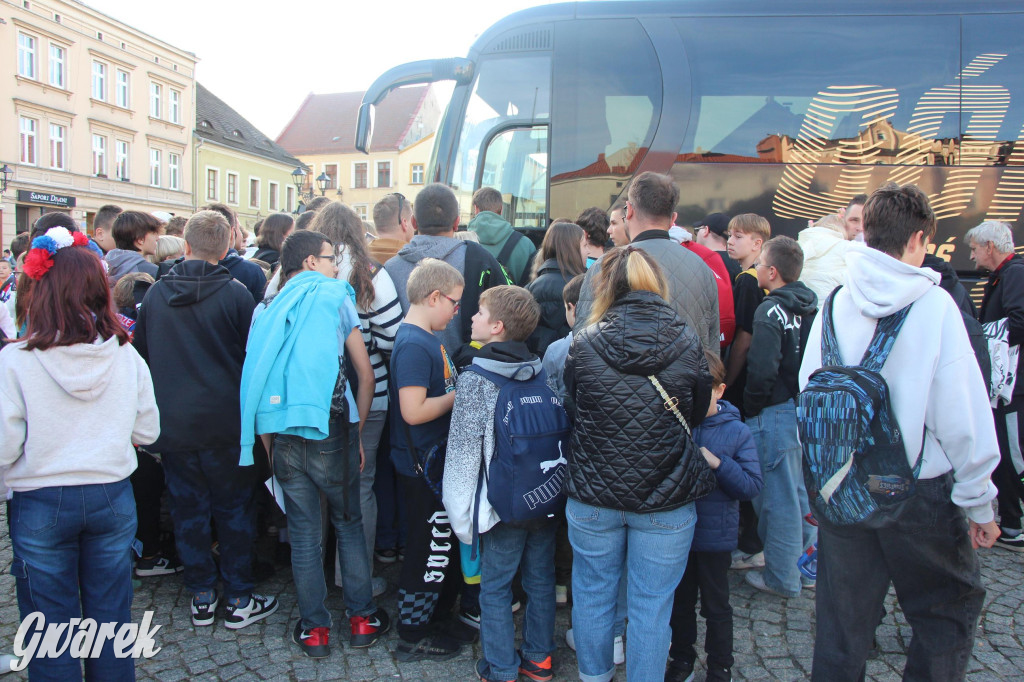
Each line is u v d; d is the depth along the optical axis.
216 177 41.38
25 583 2.25
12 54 28.89
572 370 2.35
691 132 5.41
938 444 2.01
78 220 32.16
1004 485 4.06
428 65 5.99
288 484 2.85
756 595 3.52
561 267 3.68
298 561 2.89
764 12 5.46
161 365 3.02
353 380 3.31
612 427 2.24
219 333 3.08
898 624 3.21
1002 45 5.24
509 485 2.52
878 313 2.03
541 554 2.76
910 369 1.99
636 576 2.32
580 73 5.61
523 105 5.69
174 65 37.44
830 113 5.32
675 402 2.25
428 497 2.88
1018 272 3.92
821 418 2.04
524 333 2.66
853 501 2.02
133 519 2.44
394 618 3.30
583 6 5.71
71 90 31.52
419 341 2.80
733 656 2.84
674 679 2.70
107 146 33.81
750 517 3.82
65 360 2.23
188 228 3.15
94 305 2.30
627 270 2.33
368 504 3.35
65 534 2.28
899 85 5.29
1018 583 3.63
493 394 2.57
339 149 52.88
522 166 5.67
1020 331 3.84
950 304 1.99
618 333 2.25
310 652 2.93
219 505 3.12
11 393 2.20
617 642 2.94
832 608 2.19
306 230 3.03
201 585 3.17
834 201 5.29
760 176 5.33
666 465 2.24
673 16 5.55
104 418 2.33
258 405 2.71
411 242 3.51
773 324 3.31
